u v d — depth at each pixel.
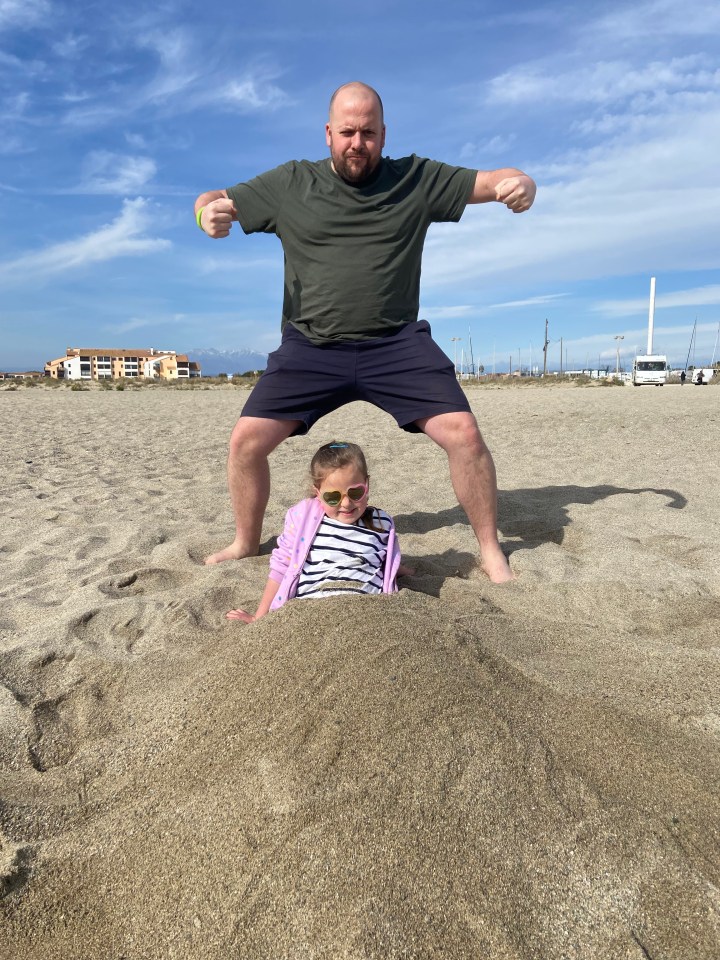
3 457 9.28
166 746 2.14
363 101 3.29
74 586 3.81
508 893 1.56
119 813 1.93
